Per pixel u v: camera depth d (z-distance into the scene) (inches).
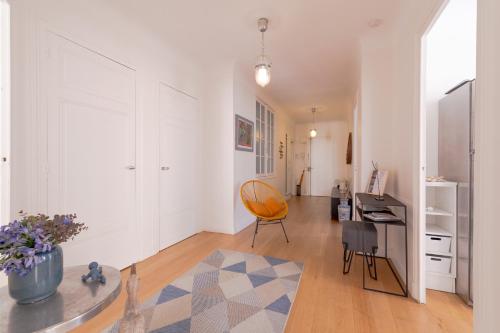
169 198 114.3
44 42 64.4
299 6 83.3
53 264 36.1
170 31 100.0
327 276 84.1
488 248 32.1
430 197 84.8
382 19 89.3
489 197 32.0
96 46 78.8
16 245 32.4
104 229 81.9
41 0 63.4
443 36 83.8
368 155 105.0
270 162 210.7
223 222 137.8
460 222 70.2
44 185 64.7
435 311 63.7
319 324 58.8
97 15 79.2
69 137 71.0
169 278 82.4
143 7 84.4
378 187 92.1
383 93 102.2
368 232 78.6
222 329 56.9
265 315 62.1
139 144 96.5
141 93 97.5
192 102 130.9
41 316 32.4
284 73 143.6
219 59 127.6
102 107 81.1
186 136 126.6
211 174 140.2
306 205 233.5
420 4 65.3
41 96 63.8
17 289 33.5
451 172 74.8
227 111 136.0
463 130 67.7
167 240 113.0
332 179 306.2
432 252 74.6
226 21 92.9
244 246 115.3
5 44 53.0
